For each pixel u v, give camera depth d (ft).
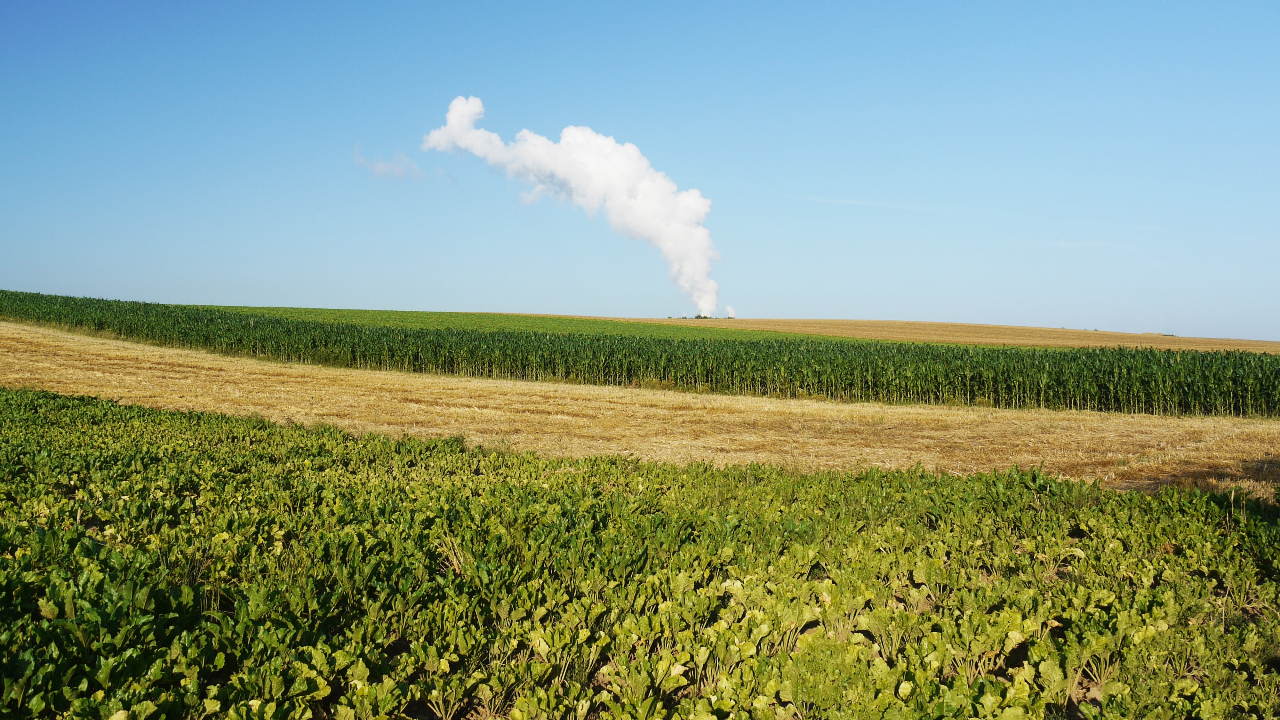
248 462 32.04
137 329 123.34
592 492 28.40
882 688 12.75
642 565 19.45
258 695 12.28
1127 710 12.42
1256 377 65.21
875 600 17.17
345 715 12.23
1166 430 55.77
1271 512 26.45
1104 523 24.35
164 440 36.55
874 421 60.85
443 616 15.62
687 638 14.61
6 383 68.49
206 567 18.03
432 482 30.09
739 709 12.60
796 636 15.80
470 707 13.48
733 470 34.37
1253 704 13.23
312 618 15.51
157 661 12.39
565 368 96.22
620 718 12.25
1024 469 40.22
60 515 21.99
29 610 15.01
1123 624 15.14
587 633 14.87
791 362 82.84
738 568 19.15
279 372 91.20
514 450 44.06
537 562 19.30
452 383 86.84
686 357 88.79
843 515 24.72
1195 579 18.98
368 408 63.10
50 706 11.43
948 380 75.92
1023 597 16.70
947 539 21.84
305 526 22.25
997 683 12.71
